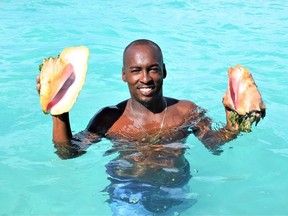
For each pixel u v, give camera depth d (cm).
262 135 173
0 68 259
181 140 147
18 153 165
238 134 149
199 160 150
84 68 133
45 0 444
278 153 160
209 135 149
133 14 391
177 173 136
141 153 142
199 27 352
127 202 125
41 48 296
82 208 130
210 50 295
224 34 334
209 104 207
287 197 134
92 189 139
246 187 139
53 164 156
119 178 135
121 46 300
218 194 134
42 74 130
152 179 133
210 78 244
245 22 371
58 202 134
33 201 135
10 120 194
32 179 147
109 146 147
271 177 145
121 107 152
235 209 128
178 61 273
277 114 197
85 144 146
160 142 145
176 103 154
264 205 130
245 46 304
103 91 227
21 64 266
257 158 156
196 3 443
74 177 146
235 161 154
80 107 207
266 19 382
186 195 131
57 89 131
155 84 137
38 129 186
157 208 123
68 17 377
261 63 270
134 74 136
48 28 342
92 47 296
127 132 147
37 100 215
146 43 138
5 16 381
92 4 432
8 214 129
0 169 154
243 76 138
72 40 313
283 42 313
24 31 335
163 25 356
